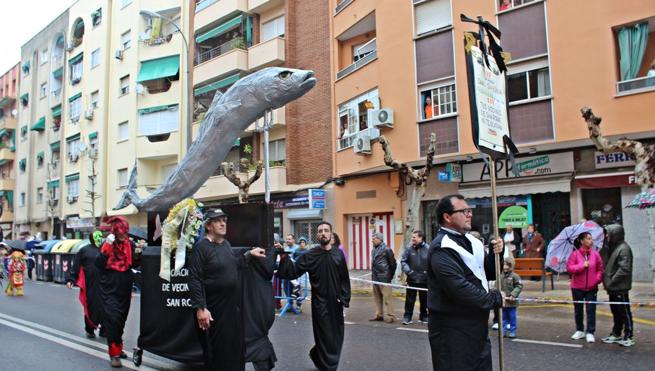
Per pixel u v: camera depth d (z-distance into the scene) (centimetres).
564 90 1365
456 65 1574
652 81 1252
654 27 1291
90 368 683
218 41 2839
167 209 782
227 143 746
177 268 593
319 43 2267
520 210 1524
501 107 469
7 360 729
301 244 1314
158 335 647
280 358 730
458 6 1579
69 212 3838
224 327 535
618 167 1337
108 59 3512
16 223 4744
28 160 4569
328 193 2133
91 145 3625
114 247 707
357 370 657
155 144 3025
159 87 3089
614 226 783
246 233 618
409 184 1753
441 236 398
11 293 1593
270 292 613
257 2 2489
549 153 1448
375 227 1959
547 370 639
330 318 621
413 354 741
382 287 1028
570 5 1366
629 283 765
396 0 1750
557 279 1470
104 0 3569
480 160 1584
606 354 712
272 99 710
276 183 2284
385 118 1717
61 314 1174
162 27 3122
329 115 2198
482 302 371
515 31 1466
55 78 4272
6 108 5181
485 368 383
